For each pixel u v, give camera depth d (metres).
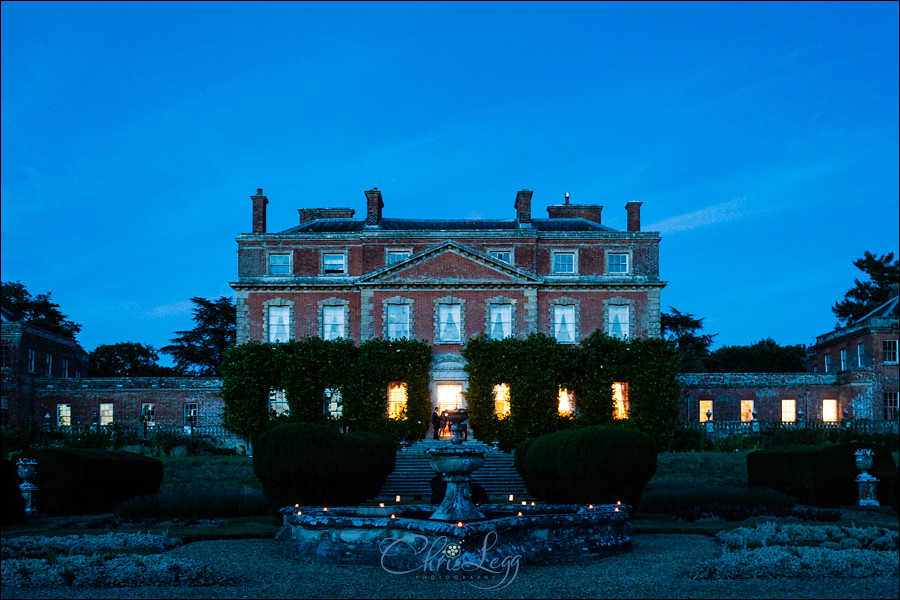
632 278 50.53
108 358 81.44
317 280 50.72
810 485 30.64
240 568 18.17
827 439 47.50
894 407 56.38
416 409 48.34
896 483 27.47
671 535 23.22
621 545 19.95
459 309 50.00
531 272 50.72
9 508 26.44
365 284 49.81
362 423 48.25
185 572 16.70
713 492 30.67
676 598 14.82
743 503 29.02
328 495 24.95
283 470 24.73
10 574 16.70
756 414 55.38
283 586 16.27
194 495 30.81
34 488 29.27
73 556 18.72
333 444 24.95
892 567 17.11
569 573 17.42
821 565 16.88
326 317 50.94
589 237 52.25
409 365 48.53
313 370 49.03
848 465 30.33
